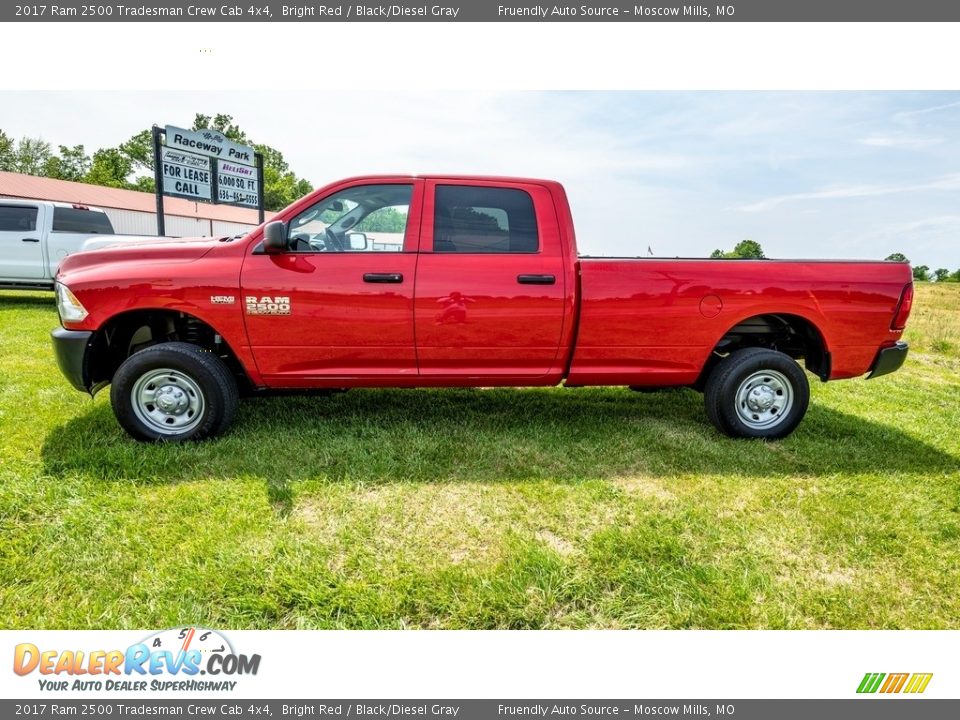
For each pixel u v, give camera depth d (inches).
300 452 133.0
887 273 144.2
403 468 127.7
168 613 79.3
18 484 111.5
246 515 104.5
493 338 138.6
